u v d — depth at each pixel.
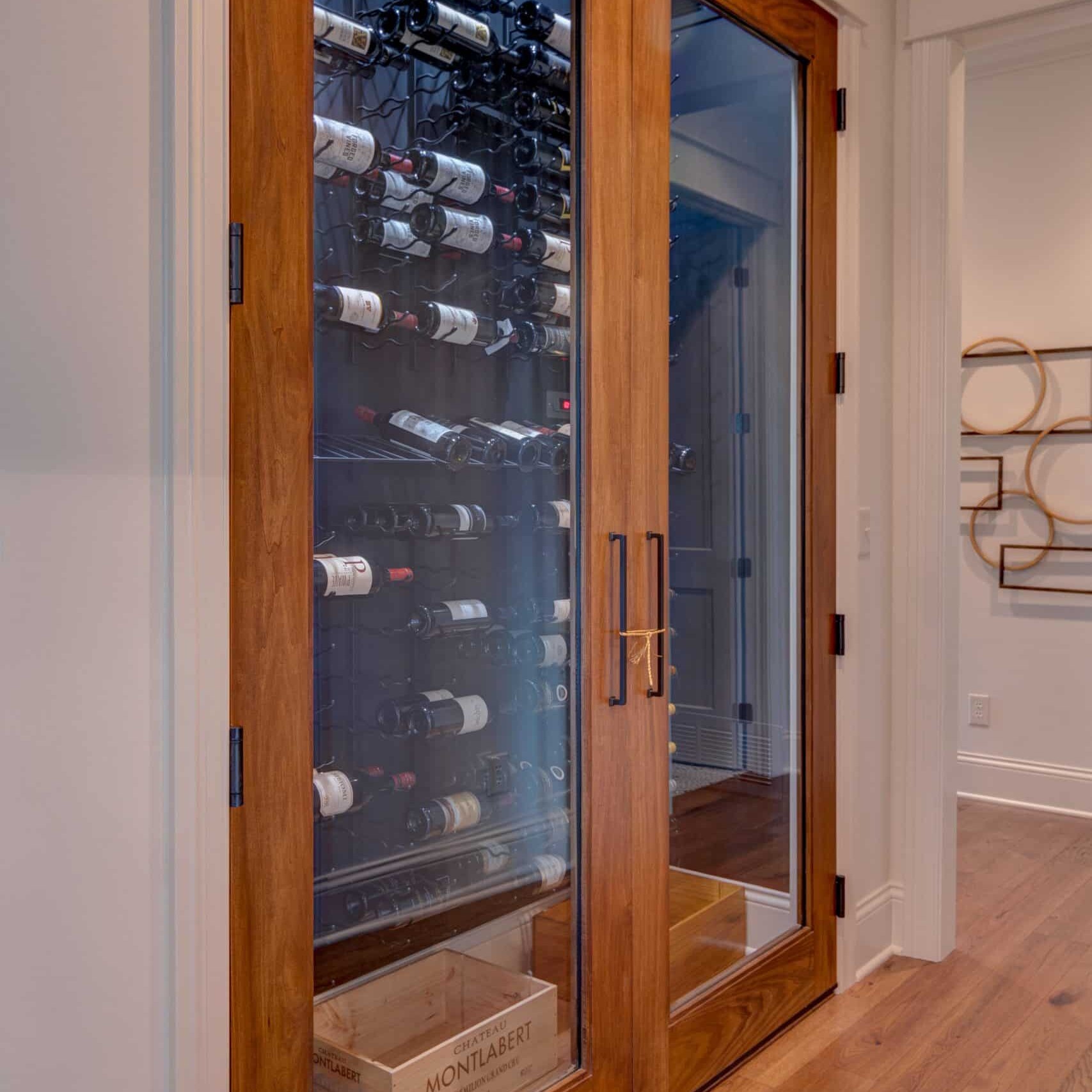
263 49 1.27
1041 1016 2.50
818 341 2.53
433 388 1.62
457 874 1.66
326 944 1.47
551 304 1.79
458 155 1.65
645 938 1.96
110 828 1.13
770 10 2.32
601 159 1.83
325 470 1.47
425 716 1.61
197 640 1.20
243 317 1.26
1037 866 3.56
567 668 1.84
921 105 2.78
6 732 1.05
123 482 1.14
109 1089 1.14
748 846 2.36
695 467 2.18
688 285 2.15
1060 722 4.13
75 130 1.09
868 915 2.75
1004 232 4.20
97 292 1.11
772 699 2.43
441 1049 1.57
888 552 2.83
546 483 1.79
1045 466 4.11
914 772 2.84
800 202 2.49
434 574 1.62
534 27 1.75
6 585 1.05
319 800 1.46
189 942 1.20
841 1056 2.31
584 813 1.83
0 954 1.05
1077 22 2.63
